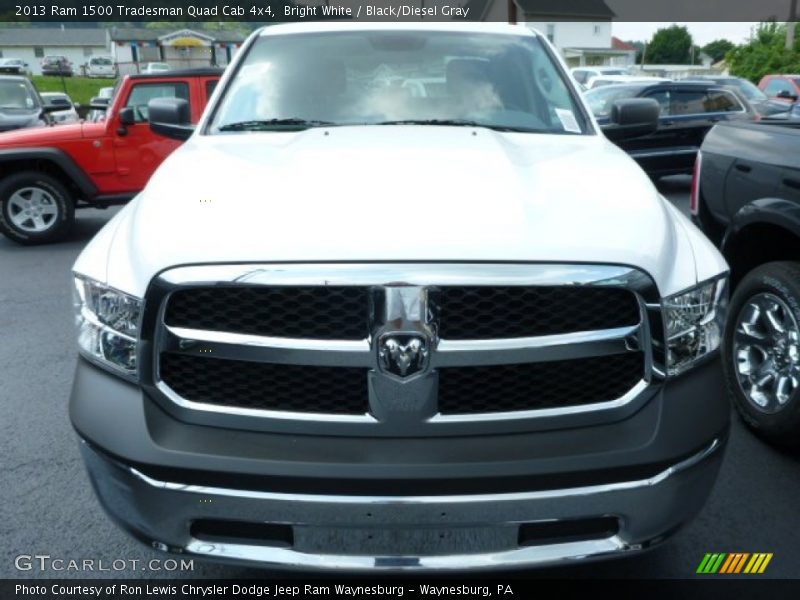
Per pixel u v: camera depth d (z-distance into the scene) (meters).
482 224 1.96
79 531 2.80
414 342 1.84
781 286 3.15
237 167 2.48
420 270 1.84
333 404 1.91
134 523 1.99
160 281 1.89
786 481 3.07
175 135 3.70
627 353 1.93
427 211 2.02
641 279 1.91
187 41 51.47
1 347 4.86
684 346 2.00
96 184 8.03
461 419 1.89
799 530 2.76
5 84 12.32
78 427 2.02
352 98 3.33
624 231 2.00
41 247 8.03
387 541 1.89
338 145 2.71
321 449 1.86
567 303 1.90
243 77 3.44
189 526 1.93
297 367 1.90
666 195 10.42
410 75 3.43
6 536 2.77
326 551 1.91
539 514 1.87
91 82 50.69
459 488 1.84
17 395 4.09
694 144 10.57
